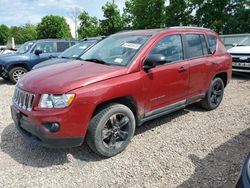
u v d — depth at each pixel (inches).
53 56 397.1
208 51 214.5
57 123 127.9
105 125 143.9
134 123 157.2
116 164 142.2
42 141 132.0
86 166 140.4
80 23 1471.5
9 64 385.7
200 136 175.3
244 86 332.8
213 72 215.5
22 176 131.5
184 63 185.6
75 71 147.8
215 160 145.0
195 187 122.6
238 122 199.6
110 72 145.4
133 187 123.4
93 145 141.5
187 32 197.0
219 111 226.1
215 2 1166.3
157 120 204.4
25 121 138.6
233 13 1159.6
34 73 154.8
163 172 134.6
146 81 158.1
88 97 132.8
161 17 1334.9
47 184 125.5
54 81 136.0
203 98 215.5
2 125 197.2
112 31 1365.7
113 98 143.3
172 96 178.5
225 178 128.5
